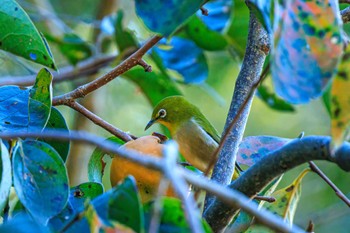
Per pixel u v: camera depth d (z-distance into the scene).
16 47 5.48
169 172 3.42
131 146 4.98
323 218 10.99
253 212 3.46
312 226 4.77
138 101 12.94
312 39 4.12
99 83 6.17
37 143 4.72
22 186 4.57
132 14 12.37
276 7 4.09
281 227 3.40
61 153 5.45
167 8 4.50
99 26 10.78
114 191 4.05
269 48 5.85
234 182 4.75
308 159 4.46
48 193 4.63
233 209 4.82
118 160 5.00
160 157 4.88
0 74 10.48
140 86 9.56
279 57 4.04
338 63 4.07
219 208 4.84
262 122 14.02
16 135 4.41
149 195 4.92
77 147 10.94
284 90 4.05
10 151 4.73
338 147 4.05
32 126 5.13
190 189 4.77
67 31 10.89
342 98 4.05
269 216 3.46
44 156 4.70
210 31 9.07
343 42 4.36
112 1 12.11
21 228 3.99
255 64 5.86
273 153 4.59
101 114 11.68
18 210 5.29
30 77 8.89
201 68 9.31
